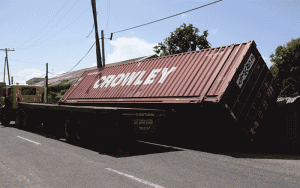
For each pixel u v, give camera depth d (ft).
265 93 29.22
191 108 27.02
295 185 14.48
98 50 62.95
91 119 27.73
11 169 17.61
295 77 144.15
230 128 26.27
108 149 25.72
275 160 21.94
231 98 25.14
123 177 15.56
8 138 33.09
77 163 19.38
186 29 100.32
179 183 14.39
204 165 19.06
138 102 32.14
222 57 28.17
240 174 16.63
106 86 40.68
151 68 35.60
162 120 27.96
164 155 22.79
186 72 30.09
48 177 15.67
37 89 53.01
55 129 36.50
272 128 29.50
